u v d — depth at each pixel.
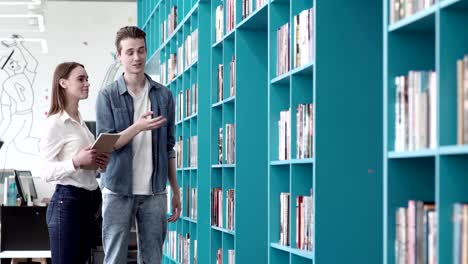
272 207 4.43
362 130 3.70
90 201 4.59
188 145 7.30
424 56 2.91
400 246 2.78
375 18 3.74
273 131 4.47
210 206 6.21
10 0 10.31
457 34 2.51
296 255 4.05
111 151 4.42
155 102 4.61
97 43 10.90
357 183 3.67
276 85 4.50
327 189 3.66
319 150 3.67
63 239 4.49
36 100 10.72
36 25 8.51
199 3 6.70
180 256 7.54
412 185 2.88
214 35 6.33
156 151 4.53
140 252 4.57
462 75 2.46
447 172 2.49
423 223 2.63
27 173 9.91
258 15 4.82
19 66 10.72
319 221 3.65
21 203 7.99
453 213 2.48
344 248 3.66
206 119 6.69
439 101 2.49
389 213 2.86
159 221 4.56
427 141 2.62
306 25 3.89
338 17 3.72
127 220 4.48
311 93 4.12
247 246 5.22
